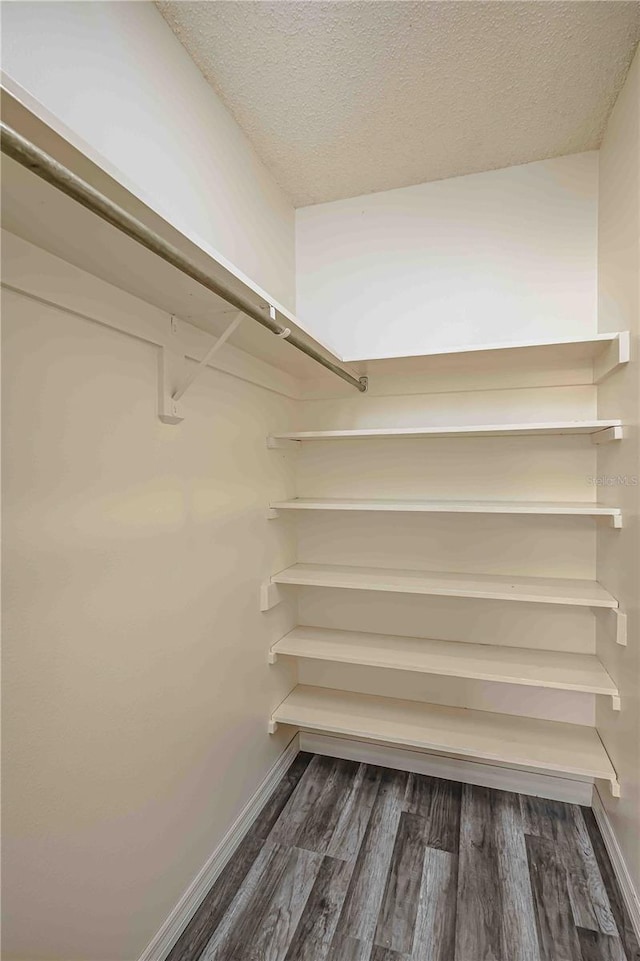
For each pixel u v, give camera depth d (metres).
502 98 1.44
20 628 0.79
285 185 1.90
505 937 1.21
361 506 1.70
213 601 1.41
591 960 1.16
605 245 1.59
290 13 1.16
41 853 0.83
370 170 1.81
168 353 1.17
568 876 1.39
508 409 1.83
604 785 1.57
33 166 0.51
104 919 0.97
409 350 1.78
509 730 1.75
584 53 1.27
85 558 0.93
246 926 1.25
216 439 1.42
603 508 1.47
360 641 1.91
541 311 1.77
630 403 1.33
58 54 0.90
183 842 1.25
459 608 1.91
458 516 1.90
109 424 0.99
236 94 1.43
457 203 1.87
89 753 0.94
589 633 1.77
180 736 1.24
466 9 1.14
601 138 1.62
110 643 1.00
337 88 1.40
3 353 0.76
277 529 1.88
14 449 0.79
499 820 1.62
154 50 1.17
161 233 0.79
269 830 1.58
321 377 2.04
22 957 0.79
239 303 0.93
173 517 1.21
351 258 2.01
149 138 1.15
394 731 1.74
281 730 1.91
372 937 1.22
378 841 1.53
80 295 0.90
